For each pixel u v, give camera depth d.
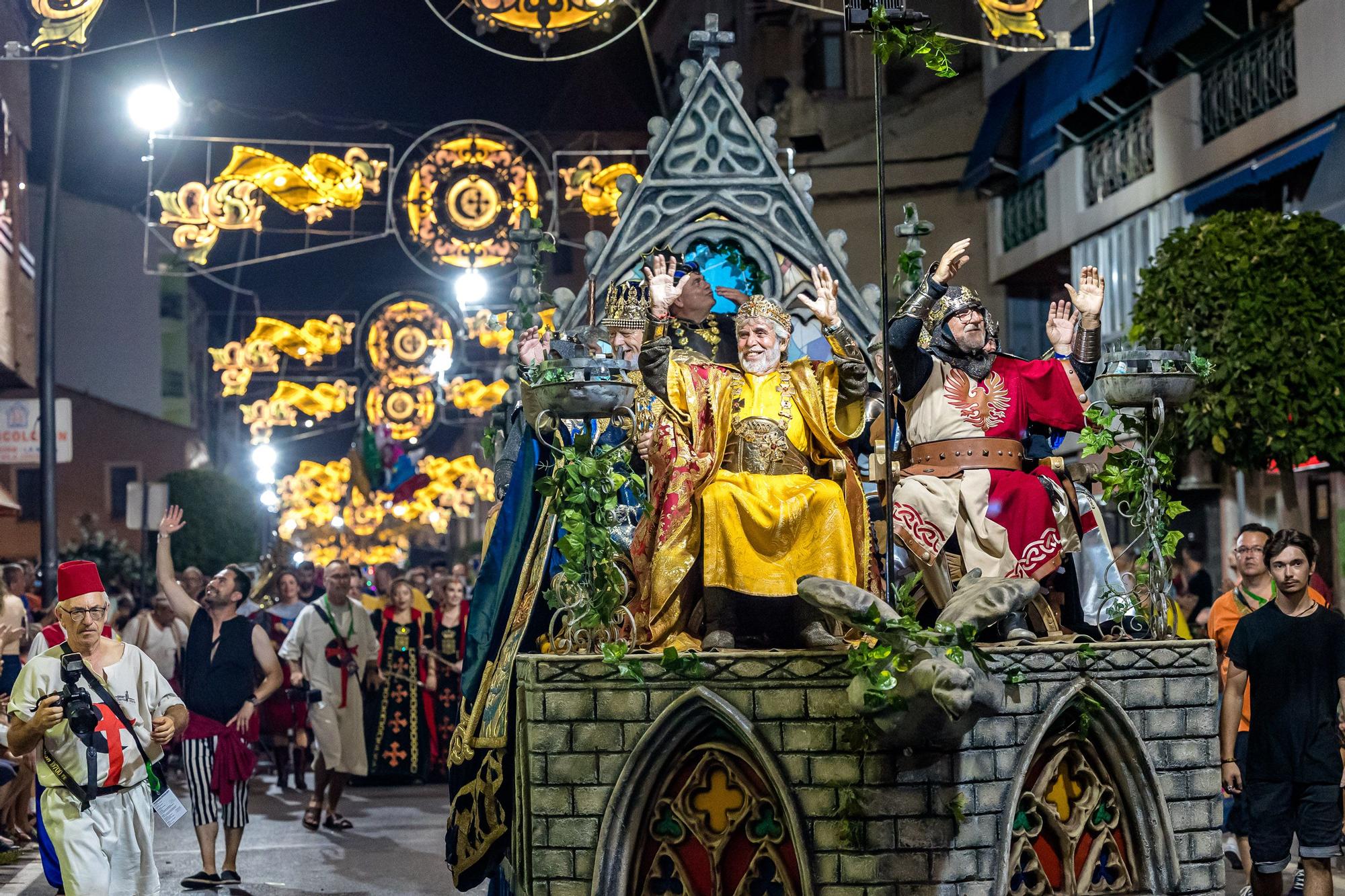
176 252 17.41
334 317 28.38
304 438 43.31
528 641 7.47
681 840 6.46
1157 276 13.59
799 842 6.24
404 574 21.38
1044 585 7.16
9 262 24.38
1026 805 6.53
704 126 10.02
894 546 7.27
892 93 32.06
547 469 8.09
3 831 12.43
